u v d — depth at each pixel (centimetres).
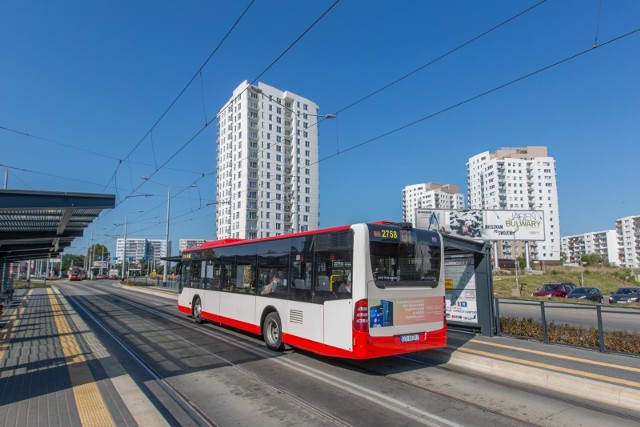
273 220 10588
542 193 12450
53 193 1262
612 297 3086
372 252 775
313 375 780
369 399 639
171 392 673
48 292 3922
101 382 715
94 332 1298
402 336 792
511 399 639
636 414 576
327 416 569
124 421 533
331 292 817
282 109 11119
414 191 12850
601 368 745
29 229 1969
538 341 1039
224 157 11400
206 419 557
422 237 863
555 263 11175
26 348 1030
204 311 1445
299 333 901
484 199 12850
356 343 745
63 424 522
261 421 551
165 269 4712
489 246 1145
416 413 580
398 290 798
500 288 4256
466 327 1169
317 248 873
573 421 550
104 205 1343
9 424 523
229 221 10988
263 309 1055
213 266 1411
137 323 1520
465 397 650
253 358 920
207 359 910
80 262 13188
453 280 1215
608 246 16425
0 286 3225
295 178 10412
